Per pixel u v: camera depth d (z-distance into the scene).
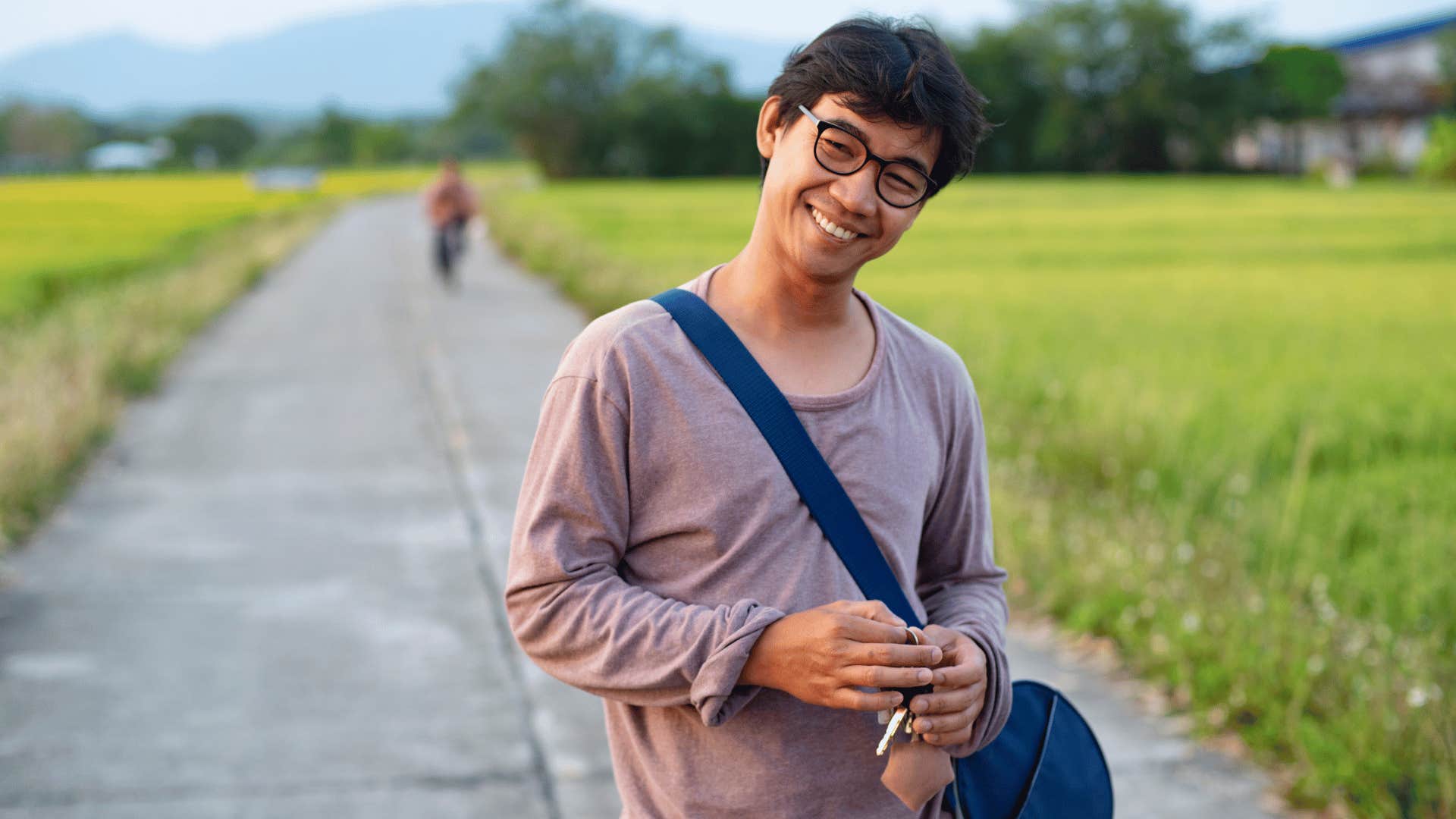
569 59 80.19
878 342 1.54
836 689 1.33
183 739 3.69
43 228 34.38
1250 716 3.70
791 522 1.43
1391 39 83.38
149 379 9.91
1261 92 72.00
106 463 7.33
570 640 1.42
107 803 3.29
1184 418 7.30
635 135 82.50
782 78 1.49
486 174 104.69
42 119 142.75
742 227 30.38
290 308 16.11
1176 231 28.42
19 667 4.23
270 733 3.74
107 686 4.08
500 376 10.35
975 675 1.44
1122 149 75.81
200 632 4.60
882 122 1.40
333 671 4.23
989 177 72.94
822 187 1.42
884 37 1.43
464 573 5.33
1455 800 2.99
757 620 1.35
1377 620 4.27
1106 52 72.94
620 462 1.44
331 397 9.52
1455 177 54.78
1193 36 72.38
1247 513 5.54
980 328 12.40
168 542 5.75
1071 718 1.70
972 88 1.45
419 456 7.53
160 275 19.73
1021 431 7.38
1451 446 7.47
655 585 1.46
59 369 9.01
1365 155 71.31
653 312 1.48
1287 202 41.06
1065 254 22.67
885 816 1.49
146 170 136.62
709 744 1.47
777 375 1.49
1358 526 5.53
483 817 3.25
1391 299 15.38
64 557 5.51
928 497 1.61
